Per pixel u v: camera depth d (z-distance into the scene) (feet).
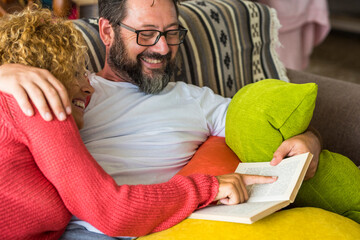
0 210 2.67
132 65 4.16
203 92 4.74
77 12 5.60
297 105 3.69
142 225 2.87
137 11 3.98
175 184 3.03
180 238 2.86
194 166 3.84
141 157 3.84
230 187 3.13
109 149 3.79
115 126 3.93
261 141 3.75
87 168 2.71
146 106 4.17
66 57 2.93
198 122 4.45
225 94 5.63
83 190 2.68
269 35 6.37
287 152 3.67
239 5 5.98
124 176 3.69
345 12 18.13
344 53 15.16
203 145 4.33
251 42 6.03
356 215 3.69
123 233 2.84
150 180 3.81
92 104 3.97
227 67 5.67
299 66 10.46
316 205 3.80
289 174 3.24
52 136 2.65
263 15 6.25
